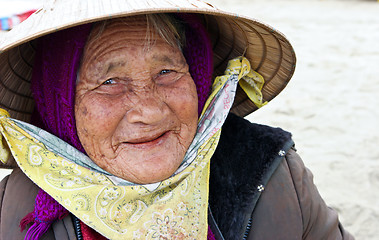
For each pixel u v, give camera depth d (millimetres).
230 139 1349
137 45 1106
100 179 1172
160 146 1154
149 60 1117
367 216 2650
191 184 1216
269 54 1362
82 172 1172
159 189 1190
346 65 4895
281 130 1359
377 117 3791
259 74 1448
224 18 1312
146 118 1104
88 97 1129
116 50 1095
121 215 1181
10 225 1220
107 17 926
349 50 5371
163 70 1163
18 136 1160
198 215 1216
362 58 5117
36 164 1171
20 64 1332
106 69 1099
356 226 2584
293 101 4023
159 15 1144
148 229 1180
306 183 1341
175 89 1161
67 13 1023
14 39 1020
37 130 1180
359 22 6629
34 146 1169
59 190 1157
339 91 4254
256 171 1293
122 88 1124
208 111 1297
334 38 5832
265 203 1283
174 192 1192
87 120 1130
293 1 8219
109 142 1142
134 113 1111
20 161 1165
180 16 1229
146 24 1121
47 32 948
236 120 1380
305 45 5586
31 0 6660
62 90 1169
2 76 1303
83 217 1155
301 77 4574
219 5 8008
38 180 1162
